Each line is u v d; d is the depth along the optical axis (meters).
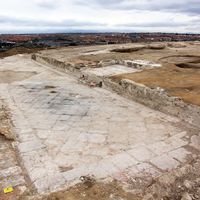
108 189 3.67
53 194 3.56
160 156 4.70
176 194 3.52
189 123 6.29
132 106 7.77
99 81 10.37
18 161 4.51
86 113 7.11
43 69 14.62
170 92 7.44
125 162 4.47
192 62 13.36
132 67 12.73
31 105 7.83
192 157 4.67
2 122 6.19
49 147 5.04
